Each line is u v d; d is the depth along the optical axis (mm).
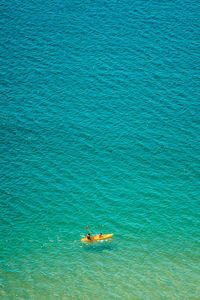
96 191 58938
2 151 65062
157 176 61031
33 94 75812
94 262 48656
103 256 49500
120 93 75688
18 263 48375
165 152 64812
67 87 77312
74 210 56156
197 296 44031
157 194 58250
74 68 81125
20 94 75812
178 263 48250
